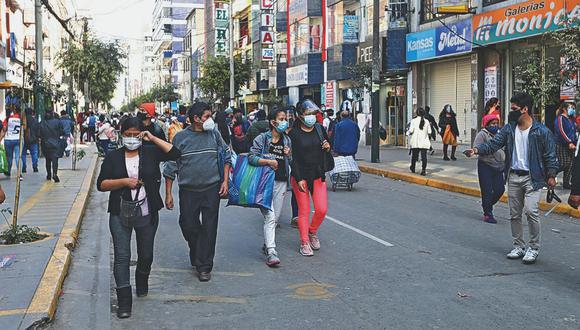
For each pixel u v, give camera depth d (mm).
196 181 7270
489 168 10898
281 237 9836
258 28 49094
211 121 7180
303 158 8531
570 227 10602
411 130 17859
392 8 27938
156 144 6281
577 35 13078
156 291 6969
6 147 17125
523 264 7996
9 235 8750
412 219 11312
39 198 13266
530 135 7953
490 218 11016
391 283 7148
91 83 51625
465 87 24656
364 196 14422
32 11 39375
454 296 6625
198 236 7418
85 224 11430
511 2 20609
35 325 5566
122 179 6078
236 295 6789
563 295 6652
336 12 35125
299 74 39406
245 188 7891
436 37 25125
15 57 32500
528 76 14875
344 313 6113
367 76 27391
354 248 8969
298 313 6137
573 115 13992
